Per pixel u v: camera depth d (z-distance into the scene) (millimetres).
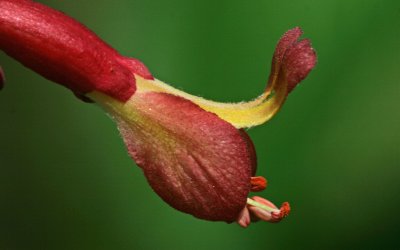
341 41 184
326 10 183
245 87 183
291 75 130
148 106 131
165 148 130
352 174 183
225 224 182
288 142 183
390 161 183
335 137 183
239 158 128
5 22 128
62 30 129
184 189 130
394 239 182
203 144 129
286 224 182
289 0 184
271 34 184
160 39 184
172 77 183
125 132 131
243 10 184
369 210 183
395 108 183
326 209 183
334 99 183
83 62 130
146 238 184
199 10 184
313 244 183
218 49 183
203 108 131
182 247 183
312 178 183
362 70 184
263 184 130
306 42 130
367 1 183
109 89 131
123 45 184
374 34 183
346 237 183
